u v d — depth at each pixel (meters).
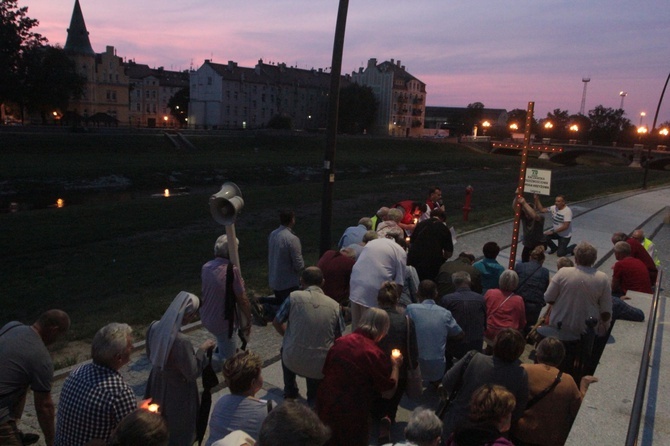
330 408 4.36
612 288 8.53
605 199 30.45
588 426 4.53
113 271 15.14
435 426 3.39
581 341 6.18
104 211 25.08
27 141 58.91
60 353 7.87
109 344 3.71
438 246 8.34
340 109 123.38
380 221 9.90
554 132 142.38
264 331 8.22
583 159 112.06
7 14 69.31
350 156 77.38
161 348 4.20
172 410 4.34
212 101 112.94
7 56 68.75
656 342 6.52
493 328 6.56
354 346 4.46
